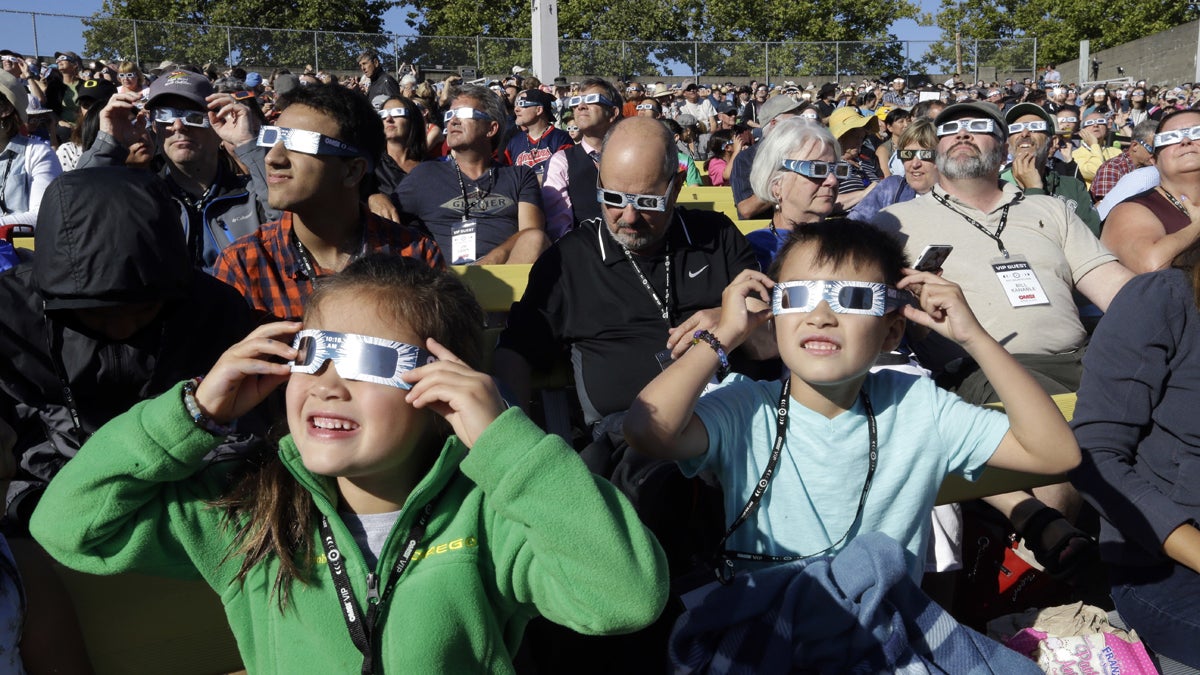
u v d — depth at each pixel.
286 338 1.74
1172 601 2.45
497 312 4.39
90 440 1.70
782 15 51.09
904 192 5.94
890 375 2.28
